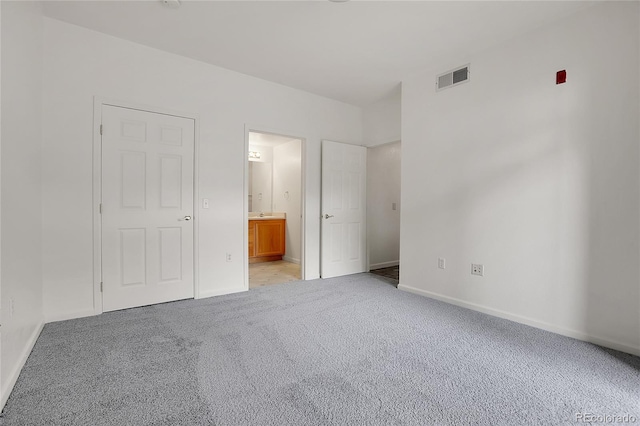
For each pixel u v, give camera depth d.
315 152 4.20
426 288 3.39
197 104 3.23
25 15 2.05
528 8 2.30
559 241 2.42
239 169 3.52
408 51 2.97
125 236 2.87
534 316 2.56
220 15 2.46
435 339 2.29
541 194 2.51
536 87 2.54
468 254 3.01
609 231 2.18
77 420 1.41
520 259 2.64
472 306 2.97
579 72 2.31
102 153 2.75
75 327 2.45
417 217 3.47
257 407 1.51
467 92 3.02
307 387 1.68
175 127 3.11
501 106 2.77
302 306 3.04
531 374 1.82
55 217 2.55
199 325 2.53
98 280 2.74
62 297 2.59
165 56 3.05
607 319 2.20
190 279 3.23
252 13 2.43
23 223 1.99
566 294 2.39
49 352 2.04
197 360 1.96
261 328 2.48
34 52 2.27
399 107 4.16
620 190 2.13
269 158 6.29
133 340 2.23
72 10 2.42
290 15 2.45
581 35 2.31
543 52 2.51
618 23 2.14
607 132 2.19
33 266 2.21
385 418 1.43
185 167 3.17
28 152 2.12
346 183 4.46
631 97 2.09
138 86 2.91
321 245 4.26
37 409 1.48
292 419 1.42
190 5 2.34
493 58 2.83
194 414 1.45
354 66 3.31
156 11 2.42
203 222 3.29
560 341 2.28
